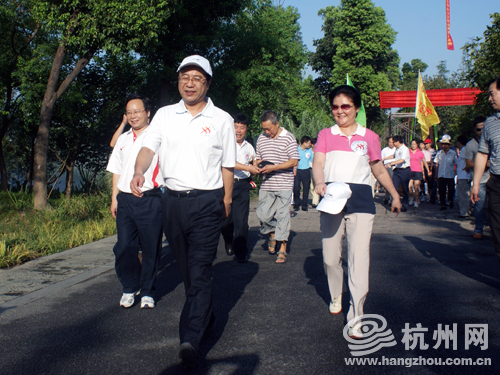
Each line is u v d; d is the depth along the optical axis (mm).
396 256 6332
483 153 4742
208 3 17734
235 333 3553
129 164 4246
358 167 3561
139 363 3047
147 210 4188
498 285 4828
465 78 8781
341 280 3898
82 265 5910
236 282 5082
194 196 3197
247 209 6156
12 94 15570
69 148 16703
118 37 11461
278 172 6133
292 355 3133
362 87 42812
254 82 19859
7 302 4395
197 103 3305
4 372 2941
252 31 20031
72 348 3307
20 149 18500
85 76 16672
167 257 6473
